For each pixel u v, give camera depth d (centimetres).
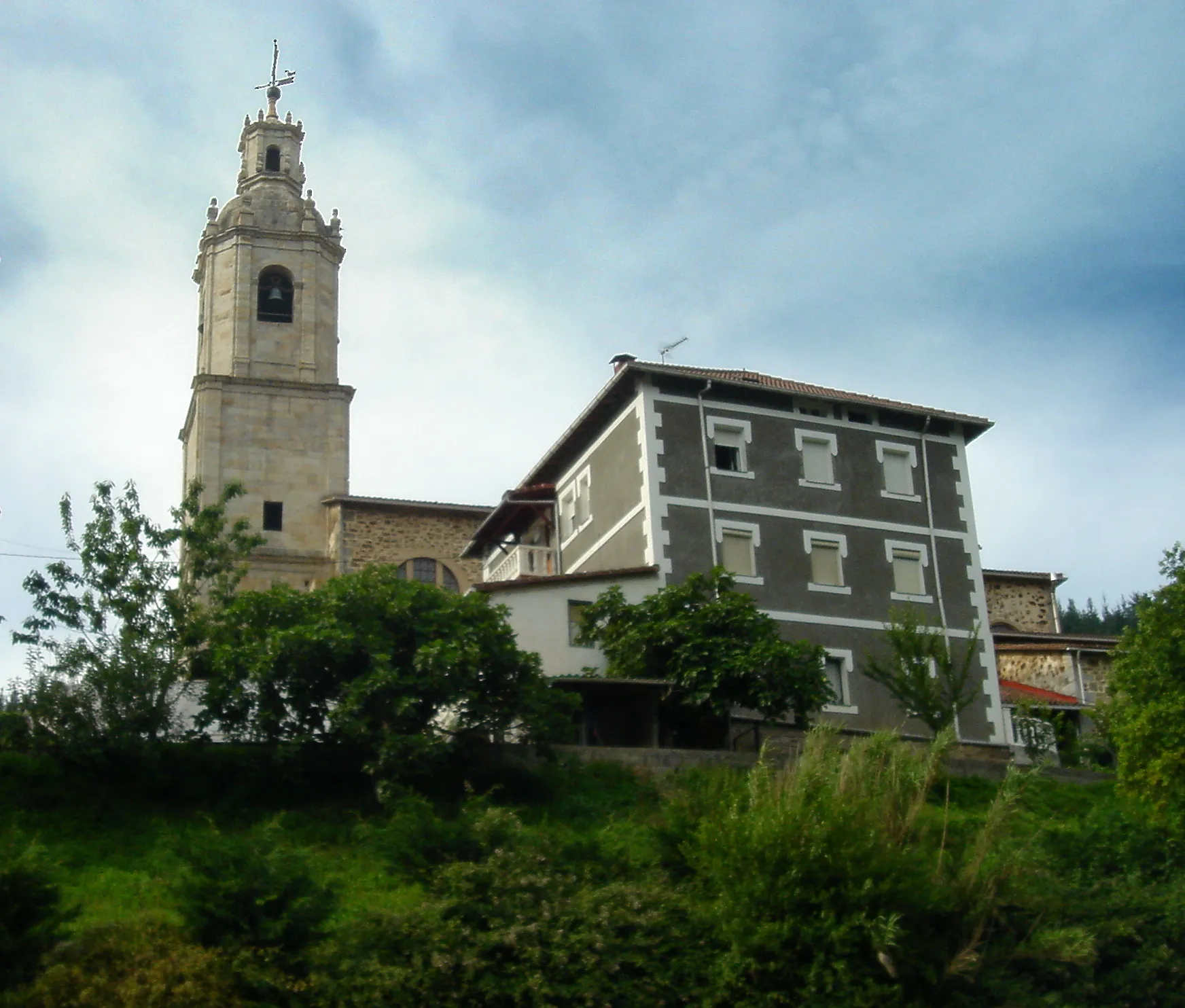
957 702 3738
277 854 2059
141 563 3209
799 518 4125
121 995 1836
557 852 2327
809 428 4241
